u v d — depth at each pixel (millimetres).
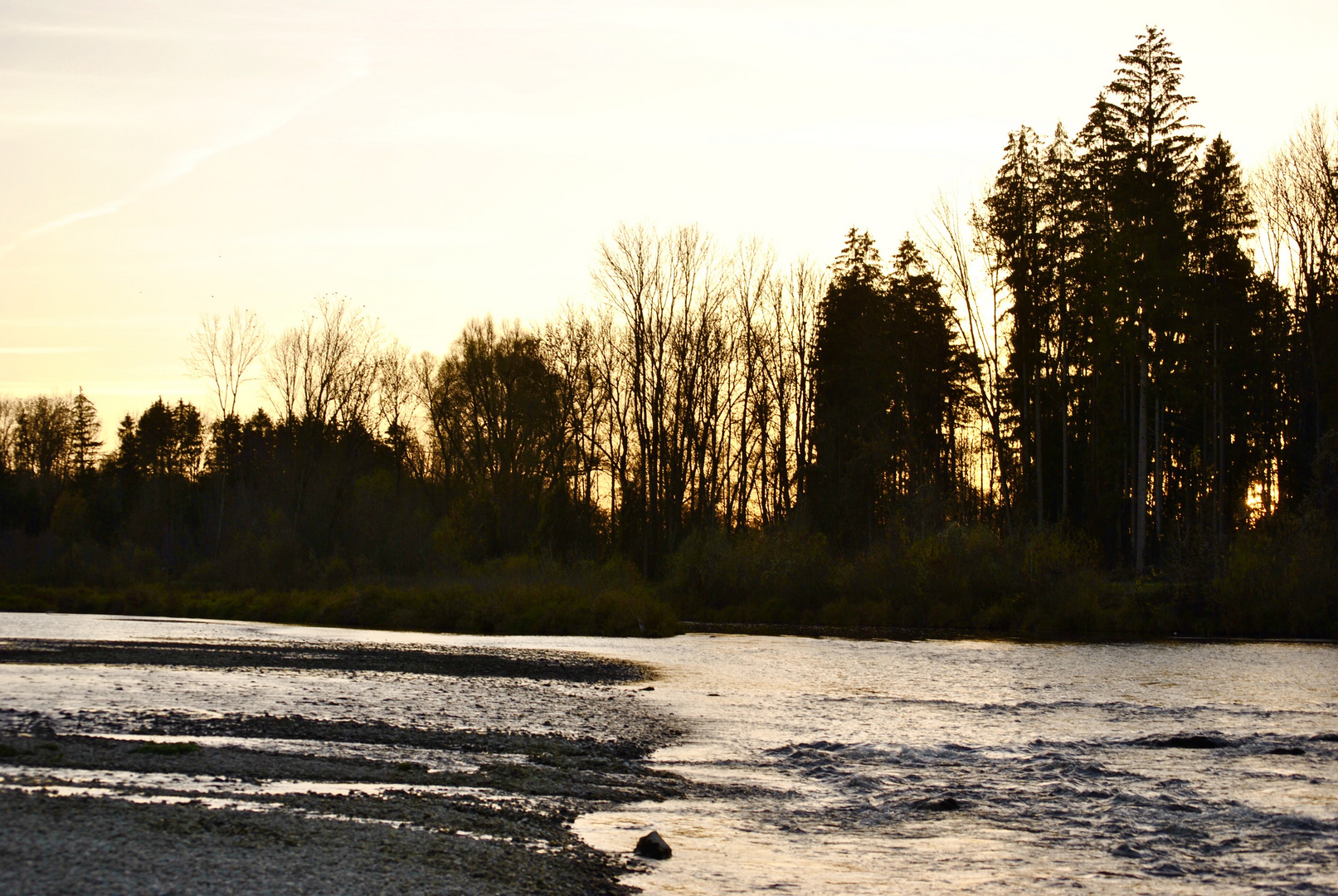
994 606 47438
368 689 25141
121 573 63906
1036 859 12078
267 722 19516
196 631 42344
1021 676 29562
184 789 13195
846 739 19812
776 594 52625
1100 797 15148
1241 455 63312
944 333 66938
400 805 13125
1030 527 52094
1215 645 39344
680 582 54688
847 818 14016
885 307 67625
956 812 14352
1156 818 13984
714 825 13398
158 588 60062
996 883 11164
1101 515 57156
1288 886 11156
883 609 48969
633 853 11828
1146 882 11250
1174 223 53688
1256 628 43812
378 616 49688
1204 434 62375
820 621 50250
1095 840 12945
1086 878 11383
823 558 53781
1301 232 60312
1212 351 58312
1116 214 54500
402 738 18672
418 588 52875
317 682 25922
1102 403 59250
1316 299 60250
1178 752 18484
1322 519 45875
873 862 11891
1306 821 13719
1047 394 62531
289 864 9922
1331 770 16984
